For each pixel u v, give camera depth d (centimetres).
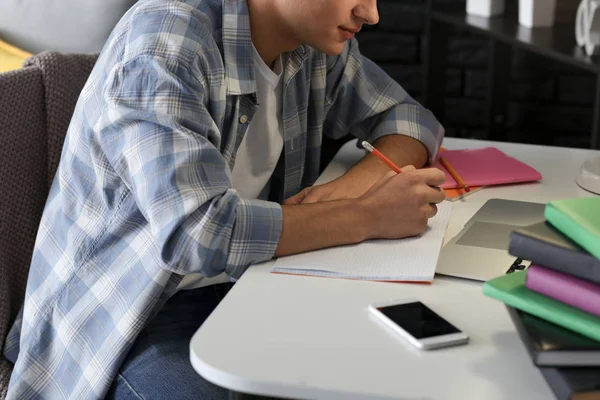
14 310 144
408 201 113
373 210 114
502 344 86
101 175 123
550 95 293
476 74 299
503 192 133
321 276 104
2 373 136
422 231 114
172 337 128
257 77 135
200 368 83
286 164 146
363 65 156
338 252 111
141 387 119
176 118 113
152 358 123
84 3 179
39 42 181
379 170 140
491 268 104
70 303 125
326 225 112
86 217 126
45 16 180
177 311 134
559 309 79
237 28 126
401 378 80
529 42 212
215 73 123
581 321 77
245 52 127
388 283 102
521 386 79
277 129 142
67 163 131
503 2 248
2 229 144
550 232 83
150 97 114
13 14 181
